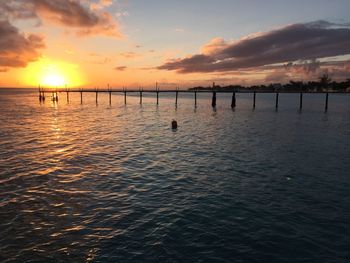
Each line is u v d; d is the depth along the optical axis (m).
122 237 9.07
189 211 11.05
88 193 12.74
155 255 8.14
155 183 14.22
